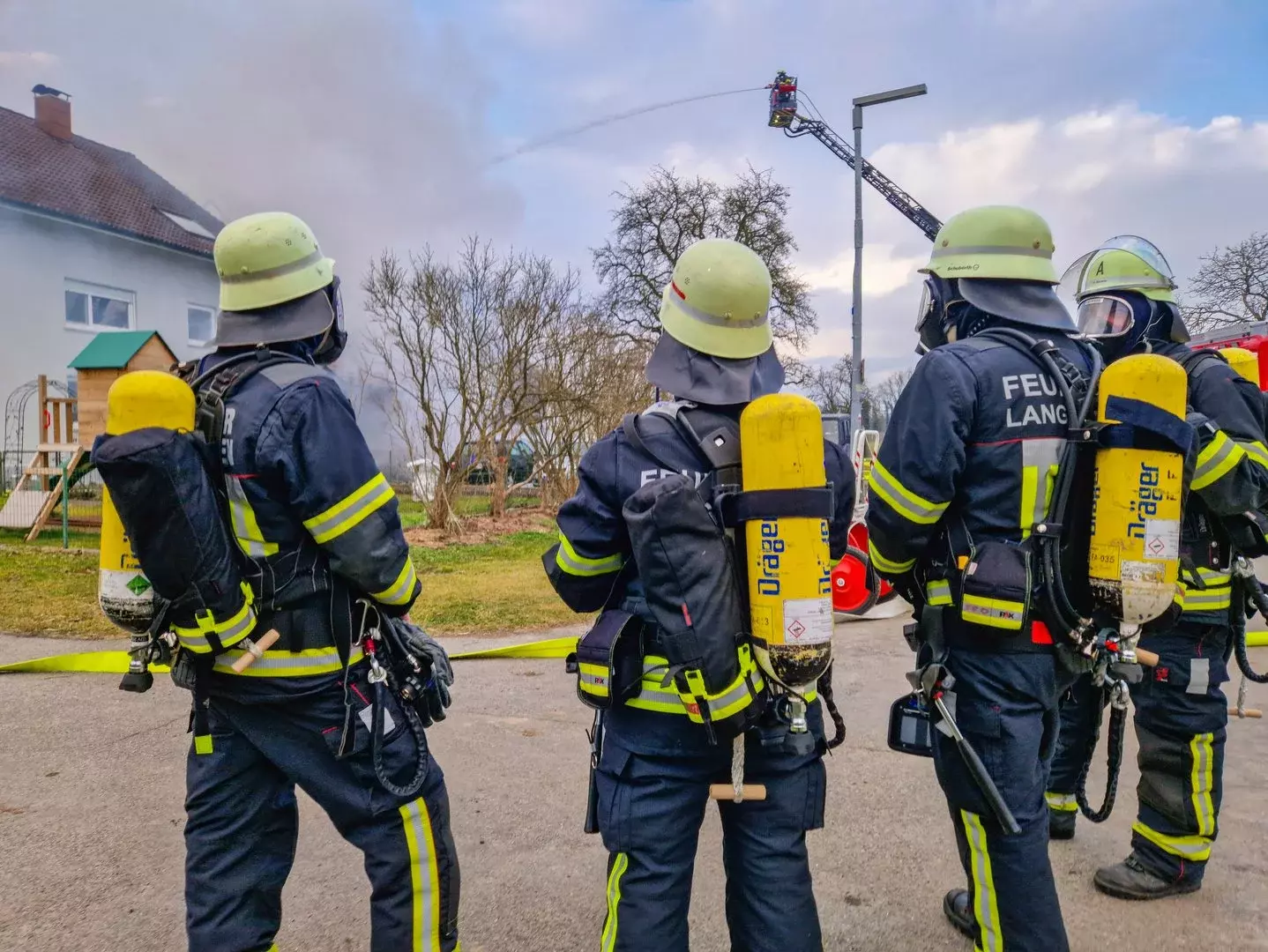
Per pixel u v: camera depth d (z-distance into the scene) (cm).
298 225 204
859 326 1759
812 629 165
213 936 188
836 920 259
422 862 191
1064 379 202
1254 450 260
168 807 324
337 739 184
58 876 276
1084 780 234
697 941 249
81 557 880
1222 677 265
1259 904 266
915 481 202
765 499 166
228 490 180
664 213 2644
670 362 184
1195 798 266
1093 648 200
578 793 345
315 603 185
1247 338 808
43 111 1997
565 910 263
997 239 220
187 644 175
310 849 301
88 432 1003
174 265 2061
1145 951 243
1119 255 288
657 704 177
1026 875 195
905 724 218
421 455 1266
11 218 1747
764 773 182
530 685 490
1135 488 190
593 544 183
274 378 185
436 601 717
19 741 388
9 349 1741
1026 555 195
